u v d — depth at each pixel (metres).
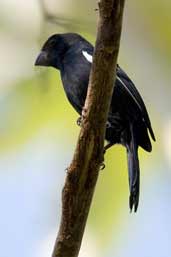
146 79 6.28
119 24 5.12
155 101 6.27
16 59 6.28
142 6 6.27
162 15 6.24
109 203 6.27
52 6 6.32
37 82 6.33
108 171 6.38
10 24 6.21
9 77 6.31
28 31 6.28
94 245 6.23
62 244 5.94
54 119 6.45
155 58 6.25
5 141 6.42
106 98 5.46
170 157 6.27
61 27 6.31
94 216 6.23
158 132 6.27
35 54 6.29
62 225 5.91
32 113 6.37
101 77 5.35
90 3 6.37
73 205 5.80
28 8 6.22
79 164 5.68
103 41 5.19
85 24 6.39
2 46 6.25
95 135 5.59
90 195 5.78
